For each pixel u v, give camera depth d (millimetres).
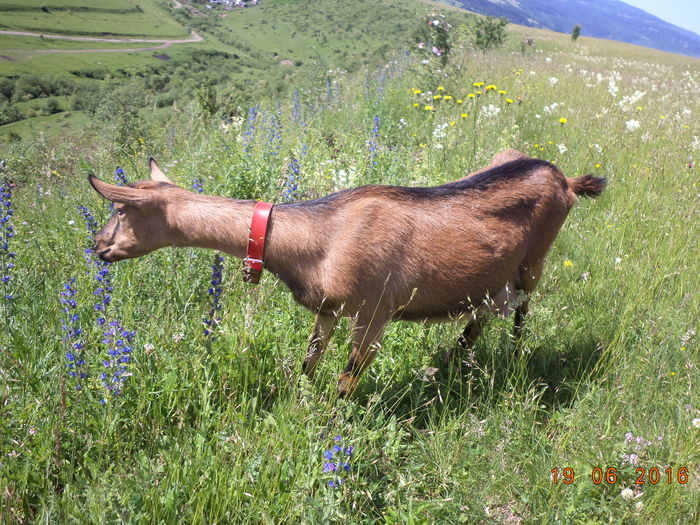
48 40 163750
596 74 16297
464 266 3773
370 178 6305
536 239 4250
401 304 3703
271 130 7930
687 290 5035
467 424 3598
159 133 10875
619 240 5883
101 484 2777
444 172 7051
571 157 7988
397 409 3811
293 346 3953
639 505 2957
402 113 10305
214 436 3086
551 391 4074
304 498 2732
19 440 2902
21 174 8758
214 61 122062
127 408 3199
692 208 6379
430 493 3236
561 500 3090
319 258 3469
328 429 3213
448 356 4164
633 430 3486
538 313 4742
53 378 3250
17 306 3881
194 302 4062
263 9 182875
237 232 3459
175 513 2662
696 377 3928
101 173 6617
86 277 4246
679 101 12852
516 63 17125
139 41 168625
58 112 66500
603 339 4461
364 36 157000
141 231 3471
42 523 2572
